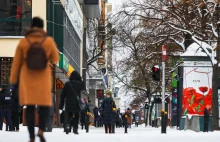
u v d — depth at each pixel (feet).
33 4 154.92
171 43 164.86
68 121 80.28
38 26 39.91
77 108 79.00
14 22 154.10
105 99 101.24
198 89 120.67
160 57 172.35
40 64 37.93
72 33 209.36
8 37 152.97
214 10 130.82
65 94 78.95
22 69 38.42
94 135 73.31
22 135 67.72
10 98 93.71
